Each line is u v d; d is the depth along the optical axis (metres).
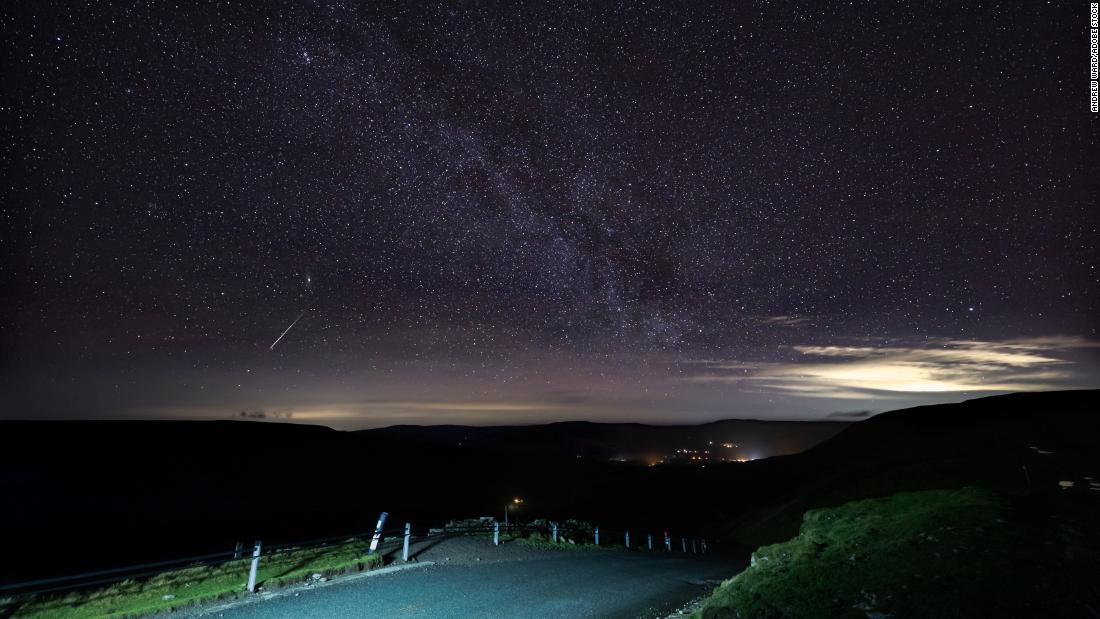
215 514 43.06
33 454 63.81
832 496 57.88
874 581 8.77
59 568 17.84
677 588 15.42
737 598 9.38
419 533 22.59
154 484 59.19
